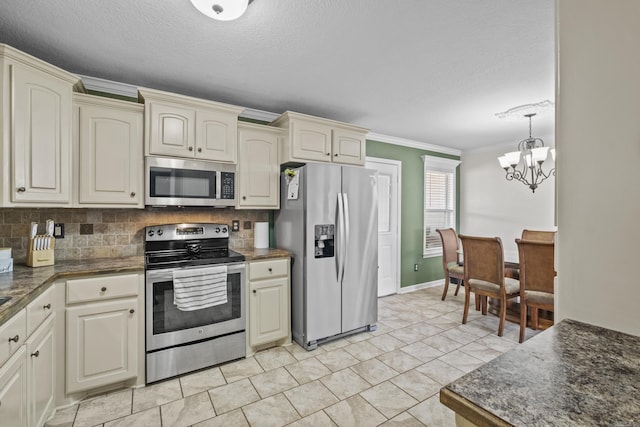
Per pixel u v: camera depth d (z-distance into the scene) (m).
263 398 2.00
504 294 2.99
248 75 2.39
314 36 1.86
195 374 2.28
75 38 1.86
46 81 1.81
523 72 2.34
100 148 2.16
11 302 1.29
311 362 2.48
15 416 1.32
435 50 2.03
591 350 0.78
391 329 3.17
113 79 2.44
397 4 1.57
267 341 2.66
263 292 2.64
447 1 1.55
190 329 2.27
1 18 1.66
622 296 0.86
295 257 2.85
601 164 0.89
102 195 2.16
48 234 2.10
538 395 0.61
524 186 4.55
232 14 1.52
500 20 1.71
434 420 1.80
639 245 0.83
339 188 2.90
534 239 4.05
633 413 0.55
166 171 2.36
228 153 2.63
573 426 0.52
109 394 2.01
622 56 0.85
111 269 1.98
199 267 2.29
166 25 1.74
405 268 4.63
